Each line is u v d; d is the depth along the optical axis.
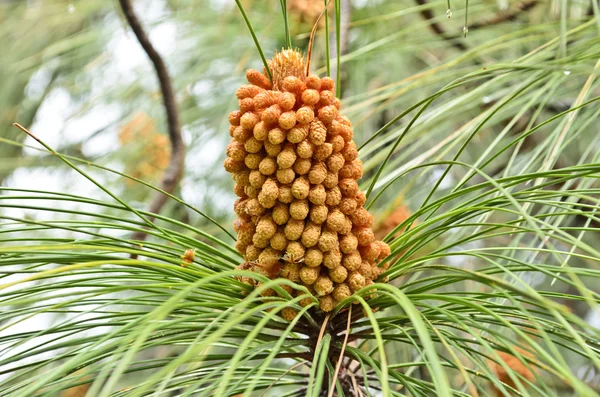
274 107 0.44
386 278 0.46
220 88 0.94
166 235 0.45
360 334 0.47
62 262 0.43
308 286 0.45
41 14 1.08
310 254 0.45
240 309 0.36
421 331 0.35
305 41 0.84
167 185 0.69
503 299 0.50
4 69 1.06
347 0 0.68
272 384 0.47
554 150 0.51
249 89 0.45
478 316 0.46
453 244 0.46
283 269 0.45
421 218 0.75
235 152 0.45
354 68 0.86
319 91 0.45
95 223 0.44
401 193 0.57
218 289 0.45
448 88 0.44
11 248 0.37
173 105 0.69
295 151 0.44
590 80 0.52
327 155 0.44
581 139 0.79
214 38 0.94
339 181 0.45
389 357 0.64
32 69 1.06
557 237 0.38
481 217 0.56
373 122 0.85
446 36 0.73
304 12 0.81
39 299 0.38
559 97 0.68
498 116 0.57
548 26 0.62
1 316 0.42
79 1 1.06
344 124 0.45
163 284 0.40
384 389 0.34
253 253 0.45
